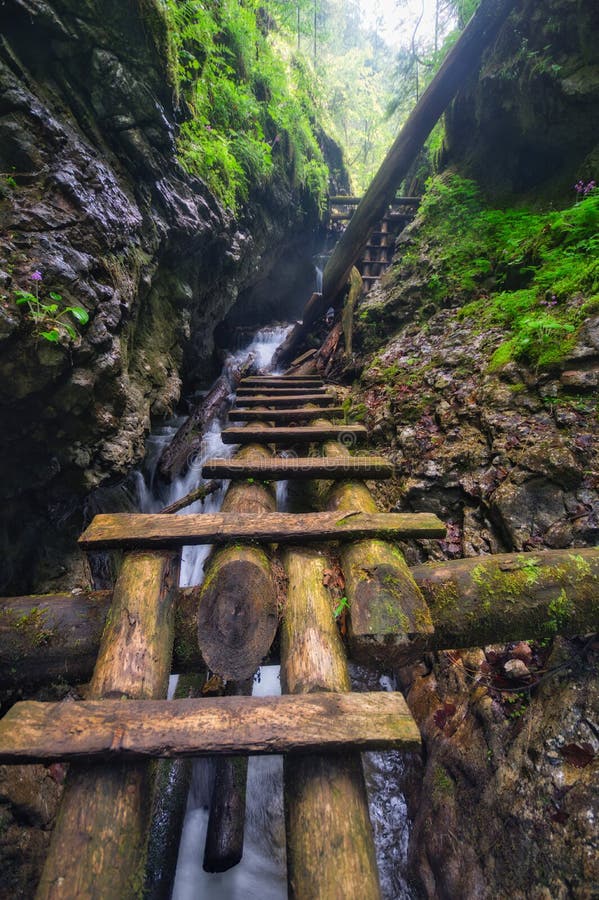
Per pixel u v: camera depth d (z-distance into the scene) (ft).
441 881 5.29
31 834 5.45
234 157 15.02
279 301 29.14
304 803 3.04
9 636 4.49
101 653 3.86
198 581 11.27
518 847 4.61
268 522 5.12
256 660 4.09
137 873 2.77
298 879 2.75
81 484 7.84
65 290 6.61
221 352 20.74
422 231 16.58
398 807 6.61
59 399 6.73
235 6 16.48
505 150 14.44
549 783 4.64
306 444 11.94
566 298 9.00
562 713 4.97
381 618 4.05
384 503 9.61
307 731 3.14
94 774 3.05
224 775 6.86
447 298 13.69
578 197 10.95
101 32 8.21
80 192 7.36
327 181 27.61
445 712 6.42
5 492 6.91
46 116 7.14
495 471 7.88
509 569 4.92
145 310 10.68
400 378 12.17
